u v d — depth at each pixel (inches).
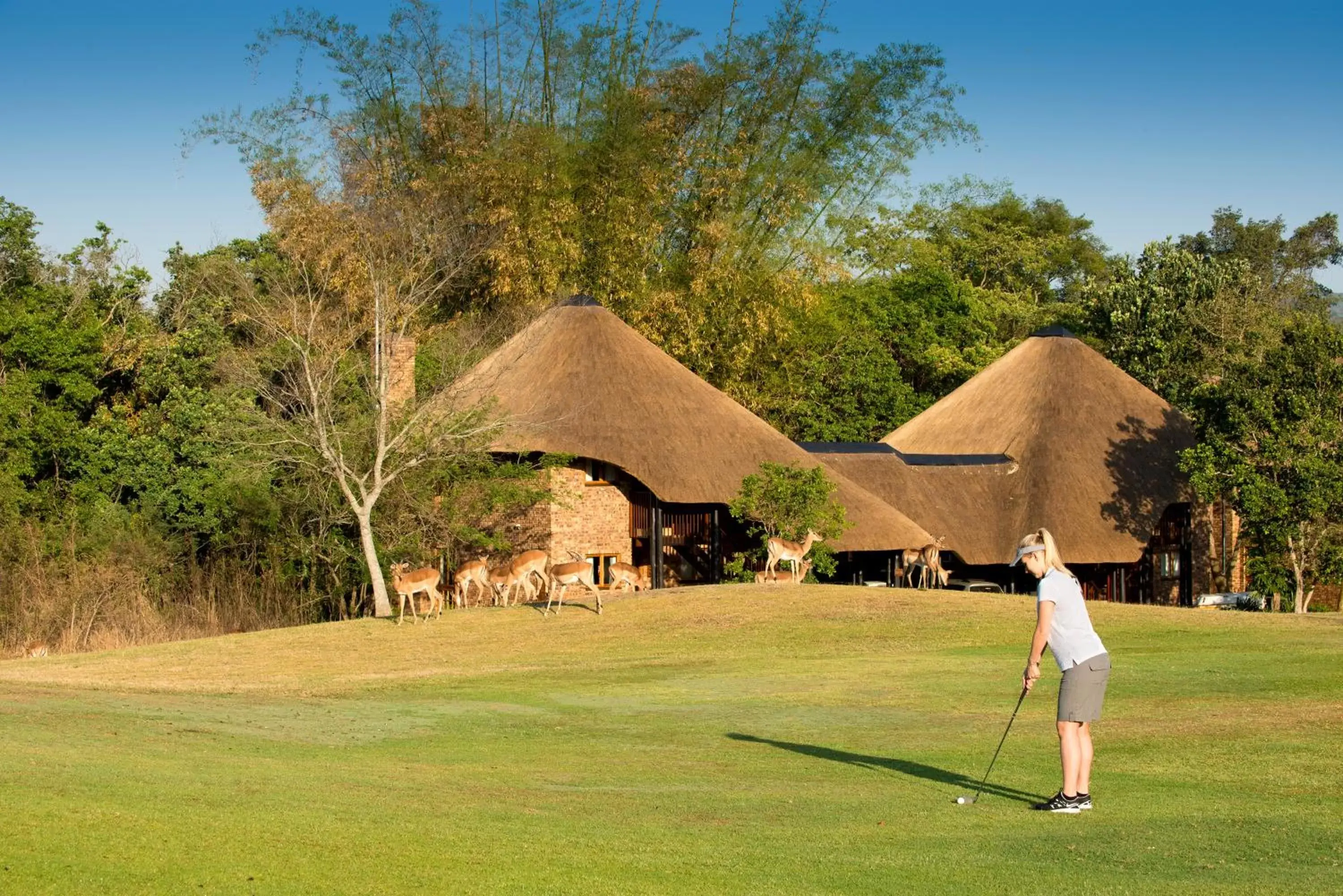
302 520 1393.9
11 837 298.0
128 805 339.6
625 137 1859.0
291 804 357.1
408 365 1461.6
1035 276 2952.8
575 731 557.9
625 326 1467.8
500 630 985.5
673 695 681.0
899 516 1371.8
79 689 700.7
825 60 2059.5
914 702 630.5
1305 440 1360.7
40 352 1481.3
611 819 358.6
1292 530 1339.8
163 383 1512.1
